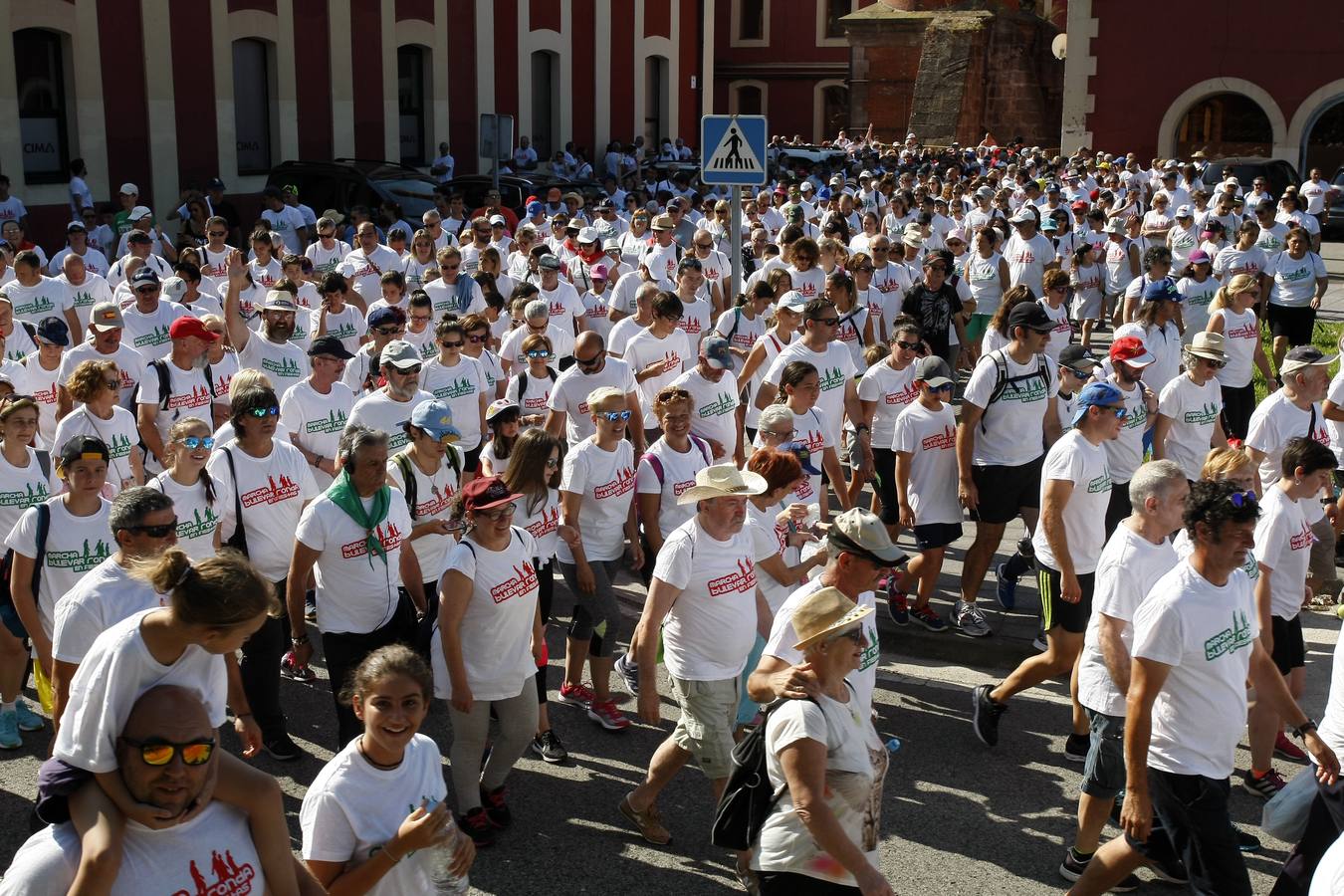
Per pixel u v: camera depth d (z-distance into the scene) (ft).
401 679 13.19
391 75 97.19
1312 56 110.22
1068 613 21.20
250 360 31.58
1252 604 16.06
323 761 21.89
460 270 41.65
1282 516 19.93
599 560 23.20
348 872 13.24
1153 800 15.99
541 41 111.65
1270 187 98.22
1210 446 31.73
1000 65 151.33
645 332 32.53
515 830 19.53
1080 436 21.06
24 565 20.31
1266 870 18.40
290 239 66.85
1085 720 21.57
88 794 10.78
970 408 25.73
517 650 18.90
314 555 20.16
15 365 31.19
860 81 161.89
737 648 18.38
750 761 14.12
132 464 26.20
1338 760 15.87
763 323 37.09
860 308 38.22
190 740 10.57
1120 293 57.93
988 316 49.98
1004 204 72.69
